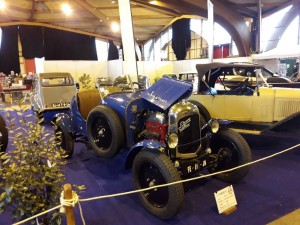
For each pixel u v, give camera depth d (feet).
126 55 21.06
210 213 8.34
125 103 10.71
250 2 44.96
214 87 17.19
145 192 8.58
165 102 9.25
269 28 50.47
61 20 51.13
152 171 8.38
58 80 23.77
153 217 8.24
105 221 8.07
